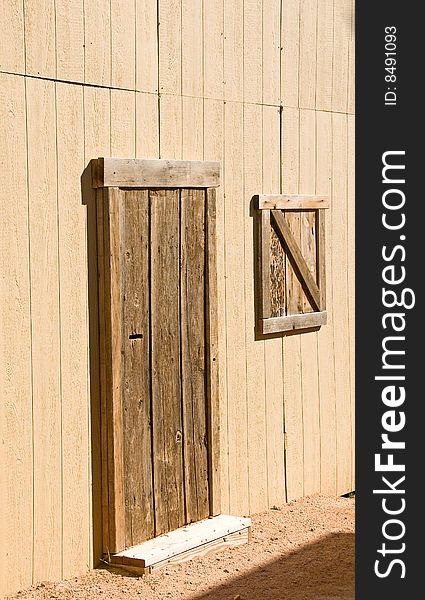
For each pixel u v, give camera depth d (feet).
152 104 24.40
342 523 27.55
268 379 28.43
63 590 21.70
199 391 25.52
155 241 24.13
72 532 22.61
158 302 24.27
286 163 28.89
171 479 24.73
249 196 27.55
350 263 31.65
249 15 27.43
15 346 21.27
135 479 23.70
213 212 25.72
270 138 28.30
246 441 27.66
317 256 30.17
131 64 23.84
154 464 24.23
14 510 21.34
